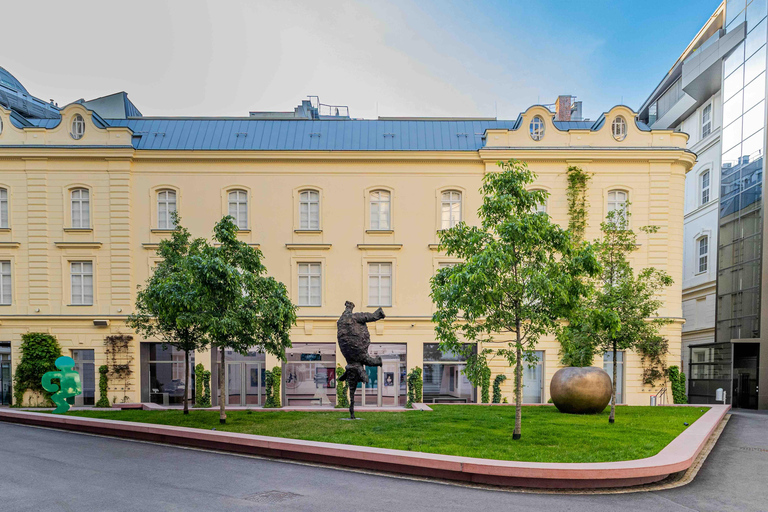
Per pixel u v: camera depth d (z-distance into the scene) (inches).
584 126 1173.1
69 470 431.8
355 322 704.4
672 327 1053.2
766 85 1101.7
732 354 1162.6
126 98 1264.8
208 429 581.3
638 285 709.3
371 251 1075.3
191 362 1065.5
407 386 1045.2
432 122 1165.7
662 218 1059.3
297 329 1061.8
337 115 1472.7
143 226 1073.5
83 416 724.0
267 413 749.3
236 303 622.8
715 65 1284.4
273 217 1079.6
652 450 455.2
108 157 1063.6
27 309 1063.0
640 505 345.7
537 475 380.8
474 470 393.1
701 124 1443.2
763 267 1090.1
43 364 1034.7
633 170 1067.3
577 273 512.4
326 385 1059.9
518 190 515.5
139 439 587.8
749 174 1151.6
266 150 1067.3
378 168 1084.5
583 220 1048.8
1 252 1069.1
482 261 472.7
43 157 1066.7
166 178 1079.0
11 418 732.0
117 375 1042.1
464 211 1075.9
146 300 697.0
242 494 360.5
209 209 1077.8
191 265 607.8
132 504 338.6
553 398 753.0
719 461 475.5
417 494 363.9
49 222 1072.8
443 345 534.6
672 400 1034.1
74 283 1074.1
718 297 1243.2
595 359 1054.4
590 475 377.7
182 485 383.9
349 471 430.0
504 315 509.7
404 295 1070.4
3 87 1364.4
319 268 1084.5
